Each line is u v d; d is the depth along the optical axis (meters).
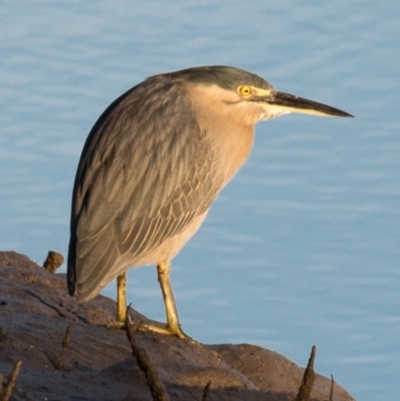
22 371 10.33
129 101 13.23
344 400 12.88
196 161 13.29
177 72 13.92
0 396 7.82
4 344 11.18
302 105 14.38
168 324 13.09
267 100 14.26
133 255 12.67
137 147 12.78
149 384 8.09
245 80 13.99
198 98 13.58
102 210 12.42
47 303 13.55
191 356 12.34
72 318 13.23
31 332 11.71
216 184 13.73
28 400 9.17
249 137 14.34
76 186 12.80
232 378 10.91
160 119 13.07
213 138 13.55
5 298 13.36
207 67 13.97
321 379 13.19
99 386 10.09
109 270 12.34
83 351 11.48
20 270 14.62
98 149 12.81
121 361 10.89
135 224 12.66
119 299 13.05
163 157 12.92
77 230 12.36
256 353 13.14
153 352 11.99
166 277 13.33
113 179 12.57
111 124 12.98
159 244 13.05
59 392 9.77
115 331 12.52
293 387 12.72
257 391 10.57
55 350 11.30
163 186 12.92
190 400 10.04
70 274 12.18
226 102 13.80
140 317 13.96
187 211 13.27
